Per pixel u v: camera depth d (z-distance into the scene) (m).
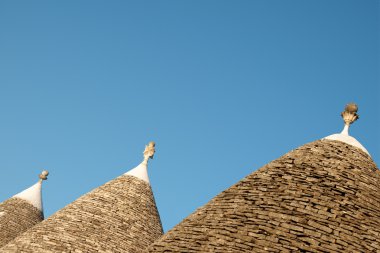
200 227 11.21
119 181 19.50
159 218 19.23
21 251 15.93
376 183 11.82
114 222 17.64
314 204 10.81
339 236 10.16
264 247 10.04
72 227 17.03
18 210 24.80
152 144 21.02
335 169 11.80
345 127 13.36
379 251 10.07
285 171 11.88
